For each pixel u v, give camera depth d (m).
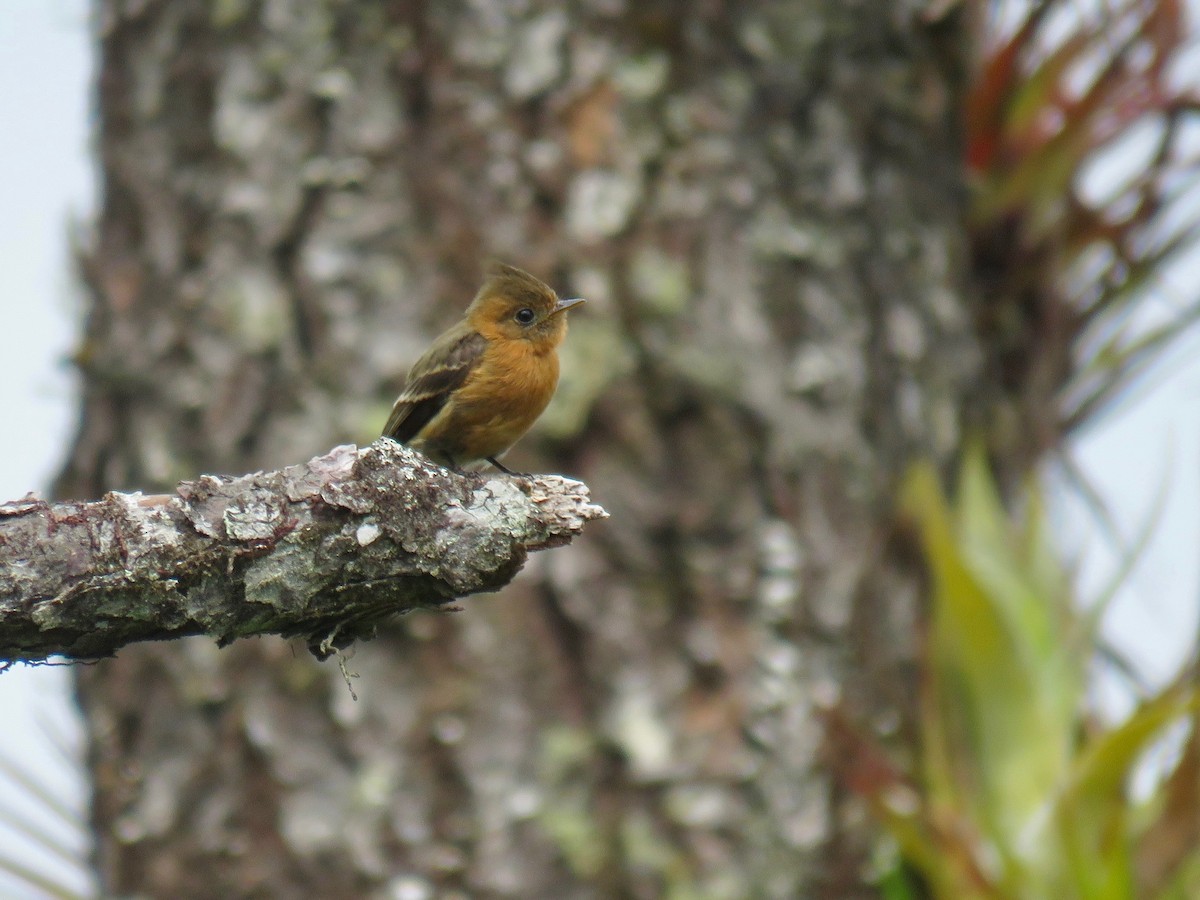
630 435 11.34
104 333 12.09
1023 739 10.71
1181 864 10.40
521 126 11.64
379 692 11.00
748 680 11.09
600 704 10.98
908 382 12.19
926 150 12.74
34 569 6.36
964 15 12.97
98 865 11.60
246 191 11.71
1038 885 10.40
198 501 6.59
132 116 12.24
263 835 10.99
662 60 11.80
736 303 11.60
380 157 11.62
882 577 11.63
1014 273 13.29
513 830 10.82
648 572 11.16
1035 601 11.05
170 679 11.34
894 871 10.75
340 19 11.75
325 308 11.47
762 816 10.94
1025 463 12.89
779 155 11.97
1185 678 10.38
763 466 11.41
